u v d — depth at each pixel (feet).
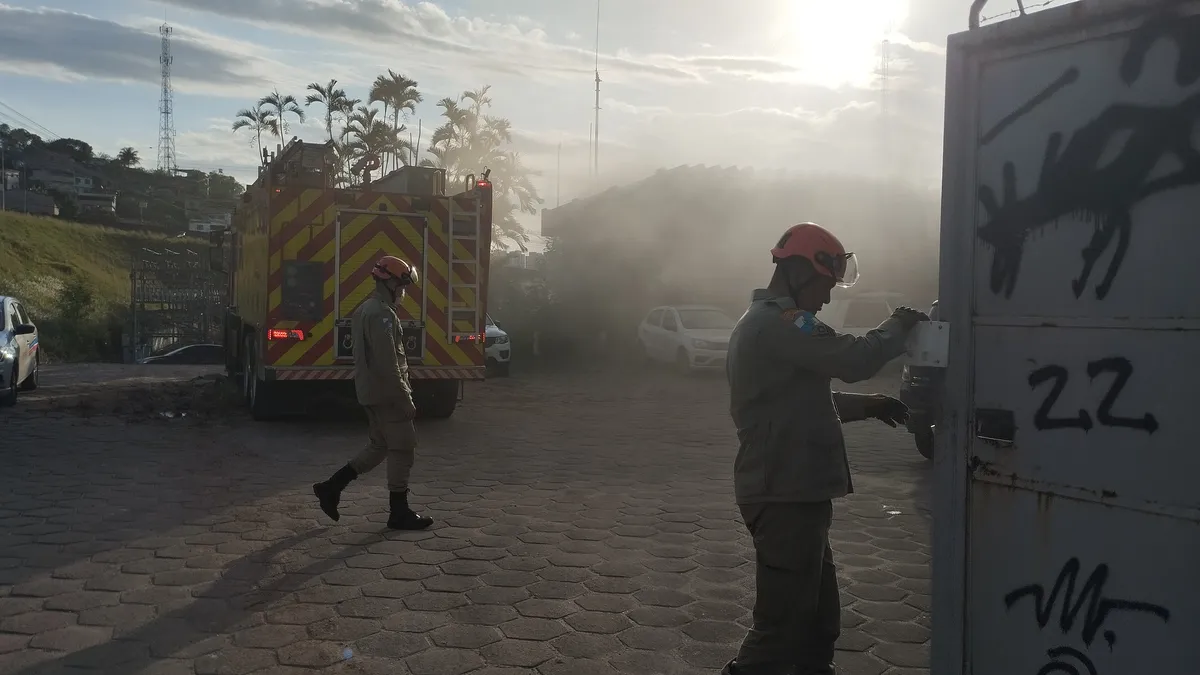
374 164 35.50
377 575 17.03
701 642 13.94
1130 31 7.09
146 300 122.21
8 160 371.15
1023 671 7.89
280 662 13.16
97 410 38.63
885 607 15.56
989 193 8.13
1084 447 7.43
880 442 33.35
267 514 21.52
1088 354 7.39
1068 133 7.52
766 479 10.23
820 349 9.69
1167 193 6.88
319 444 31.50
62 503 22.39
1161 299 6.92
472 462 28.68
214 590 16.15
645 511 22.18
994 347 8.09
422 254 34.96
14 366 39.29
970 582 8.29
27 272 138.72
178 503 22.57
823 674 10.94
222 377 51.78
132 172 452.76
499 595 15.98
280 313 33.32
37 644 13.71
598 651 13.61
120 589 16.17
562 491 24.45
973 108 8.25
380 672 12.85
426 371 35.24
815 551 10.28
